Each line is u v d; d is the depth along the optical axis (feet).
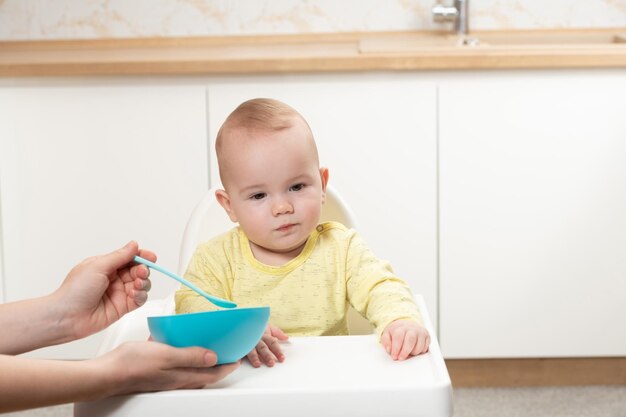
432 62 7.89
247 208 4.16
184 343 3.11
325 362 3.35
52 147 8.26
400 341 3.40
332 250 4.43
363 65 7.89
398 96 8.05
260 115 4.12
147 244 8.37
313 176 4.17
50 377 2.95
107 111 8.18
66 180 8.31
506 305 8.34
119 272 3.80
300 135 4.11
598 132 8.07
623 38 9.34
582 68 7.98
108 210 8.34
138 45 9.89
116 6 9.91
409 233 8.25
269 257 4.43
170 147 8.21
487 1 9.89
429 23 9.87
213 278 4.43
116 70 7.98
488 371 8.59
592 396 8.30
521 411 7.95
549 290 8.32
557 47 8.08
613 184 8.16
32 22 9.91
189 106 8.14
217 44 9.87
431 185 8.18
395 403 2.97
